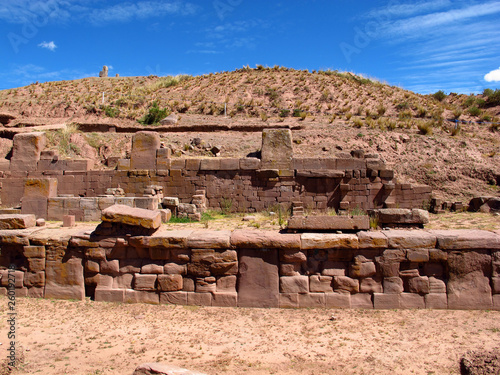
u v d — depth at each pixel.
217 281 8.02
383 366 5.66
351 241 7.70
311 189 15.79
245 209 16.03
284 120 25.36
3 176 17.55
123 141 21.64
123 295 8.11
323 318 7.32
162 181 16.42
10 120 25.81
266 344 6.35
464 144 20.33
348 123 23.84
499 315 7.29
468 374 5.15
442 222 11.81
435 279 7.71
